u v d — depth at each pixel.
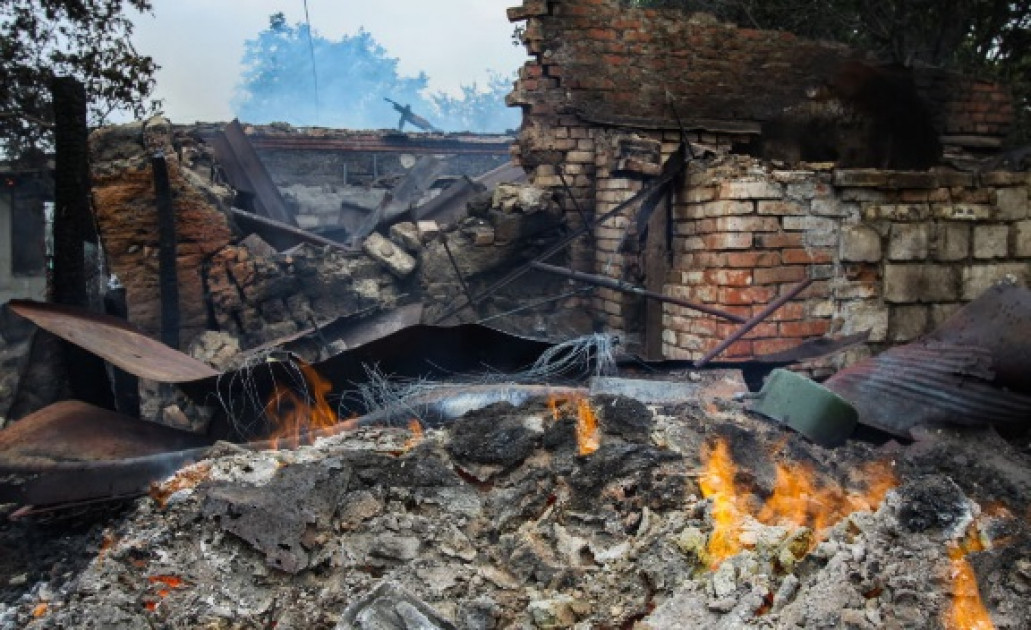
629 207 7.39
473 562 2.73
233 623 2.52
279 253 7.47
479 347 4.11
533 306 7.35
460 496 2.94
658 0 12.55
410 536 2.76
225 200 7.57
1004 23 11.44
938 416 4.07
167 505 2.89
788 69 8.81
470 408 3.56
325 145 14.70
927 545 2.52
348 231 11.37
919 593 2.36
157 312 7.06
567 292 8.12
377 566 2.69
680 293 6.12
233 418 3.96
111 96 11.23
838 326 5.62
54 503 3.31
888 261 5.66
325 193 14.65
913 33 11.67
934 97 9.34
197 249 7.15
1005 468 3.66
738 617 2.35
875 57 9.17
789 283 5.54
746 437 3.16
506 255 7.93
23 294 14.80
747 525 2.72
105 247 6.96
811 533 2.66
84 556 3.01
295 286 7.48
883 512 2.67
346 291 7.59
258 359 4.77
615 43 8.18
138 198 6.97
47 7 11.02
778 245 5.52
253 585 2.62
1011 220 5.84
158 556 2.69
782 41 8.79
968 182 5.75
